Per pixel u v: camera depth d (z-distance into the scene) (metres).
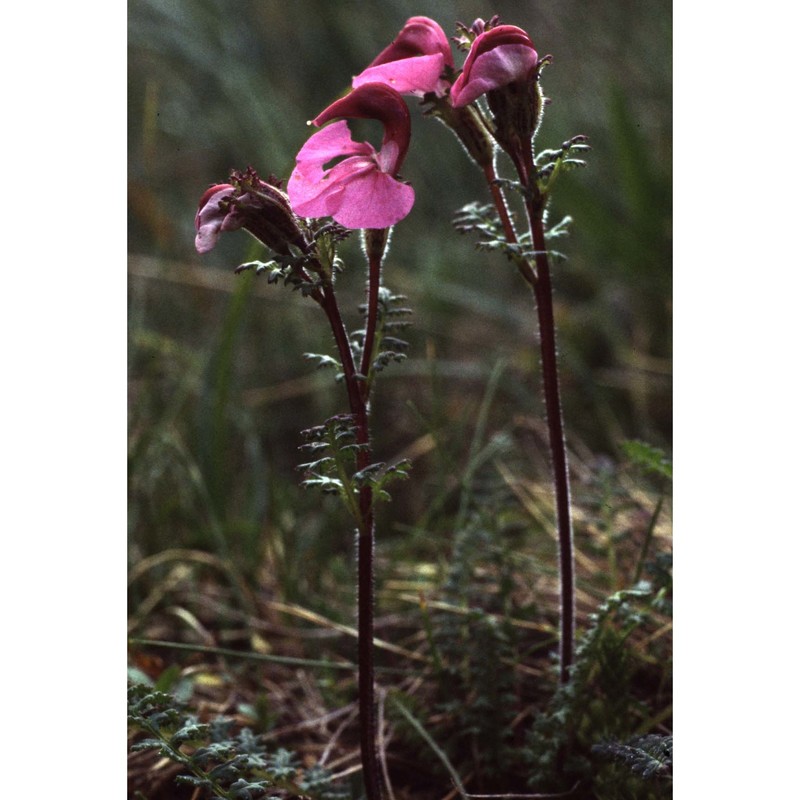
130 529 0.40
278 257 0.29
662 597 0.33
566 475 0.31
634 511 0.40
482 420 0.41
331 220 0.30
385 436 0.50
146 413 0.43
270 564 0.42
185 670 0.37
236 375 0.50
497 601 0.37
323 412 0.50
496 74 0.29
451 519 0.42
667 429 0.47
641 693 0.35
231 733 0.35
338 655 0.38
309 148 0.29
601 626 0.32
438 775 0.34
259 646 0.38
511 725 0.34
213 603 0.39
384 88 0.29
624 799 0.31
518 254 0.31
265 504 0.42
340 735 0.36
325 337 0.46
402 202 0.29
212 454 0.42
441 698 0.35
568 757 0.32
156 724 0.30
